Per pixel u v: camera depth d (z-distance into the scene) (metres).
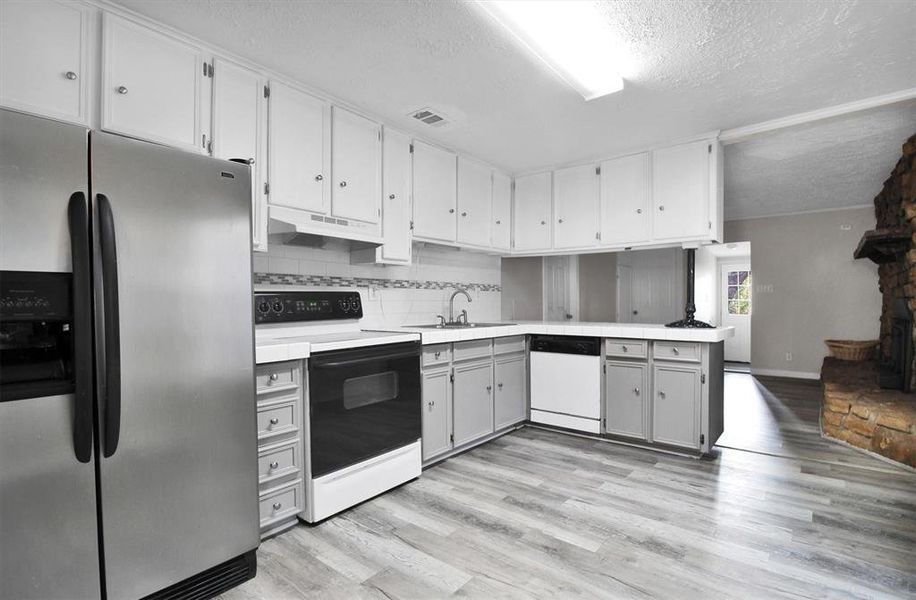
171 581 1.50
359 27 1.96
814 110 2.80
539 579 1.67
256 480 1.74
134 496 1.42
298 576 1.71
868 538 1.93
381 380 2.44
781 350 6.09
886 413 2.96
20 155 1.22
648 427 3.11
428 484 2.55
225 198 1.65
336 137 2.62
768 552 1.83
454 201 3.50
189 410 1.54
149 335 1.45
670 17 1.88
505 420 3.42
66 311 1.29
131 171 1.41
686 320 3.32
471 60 2.23
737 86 2.48
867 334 5.57
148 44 1.88
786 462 2.87
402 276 3.44
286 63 2.25
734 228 6.36
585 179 3.75
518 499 2.35
